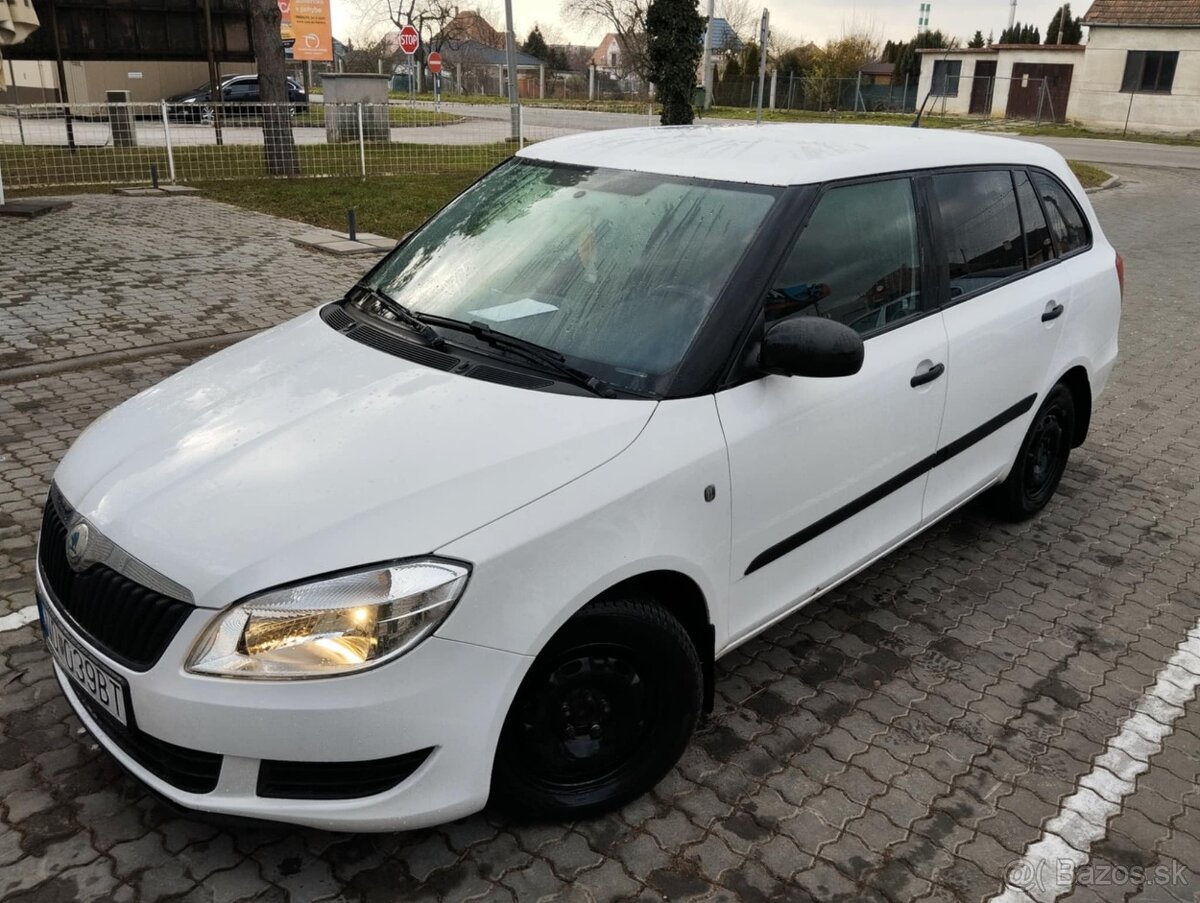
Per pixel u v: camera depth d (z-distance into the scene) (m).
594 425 2.63
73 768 2.95
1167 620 4.08
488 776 2.43
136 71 31.80
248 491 2.44
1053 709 3.45
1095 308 4.69
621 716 2.74
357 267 10.13
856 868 2.70
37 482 4.86
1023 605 4.15
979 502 5.00
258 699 2.20
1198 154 27.62
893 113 40.78
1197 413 6.72
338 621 2.22
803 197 3.15
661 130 4.07
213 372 3.18
